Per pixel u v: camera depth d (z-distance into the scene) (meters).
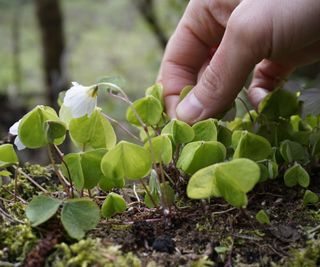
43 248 0.17
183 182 0.23
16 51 1.45
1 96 1.18
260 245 0.19
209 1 0.29
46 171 0.27
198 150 0.20
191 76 0.31
